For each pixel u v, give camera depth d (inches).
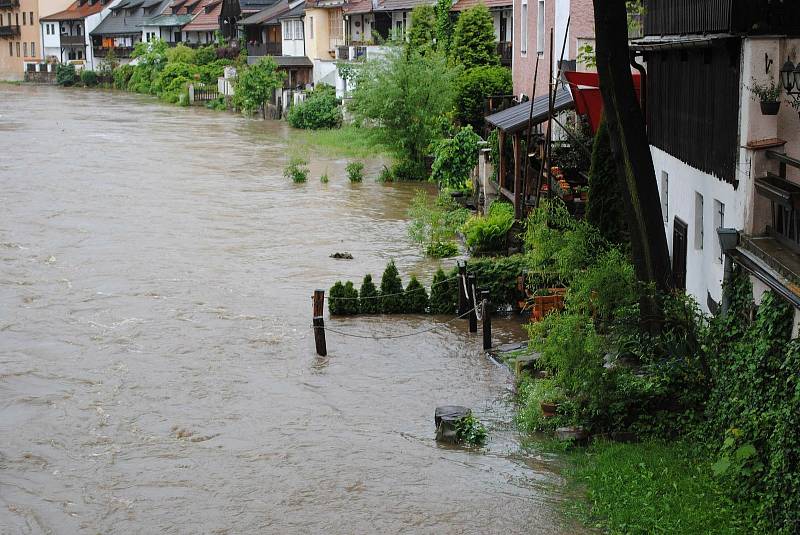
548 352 663.1
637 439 629.0
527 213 1111.0
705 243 699.4
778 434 502.3
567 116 1227.9
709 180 685.9
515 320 941.2
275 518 570.3
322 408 735.7
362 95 1835.6
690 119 717.9
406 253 1213.7
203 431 699.4
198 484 617.3
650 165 666.2
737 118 615.2
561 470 610.5
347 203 1552.7
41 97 3799.2
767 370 535.5
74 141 2332.7
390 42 1887.3
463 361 830.5
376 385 779.4
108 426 712.4
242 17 4126.5
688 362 632.4
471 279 928.3
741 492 531.8
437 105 1792.6
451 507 571.8
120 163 1979.6
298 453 657.6
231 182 1754.4
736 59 616.1
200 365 830.5
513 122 1111.0
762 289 577.6
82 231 1337.4
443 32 2203.5
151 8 4879.4
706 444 595.5
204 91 3545.8
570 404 658.8
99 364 835.4
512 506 567.5
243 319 951.6
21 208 1494.8
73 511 588.4
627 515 531.2
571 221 754.2
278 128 2667.3
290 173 1803.6
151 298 1023.6
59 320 952.3
